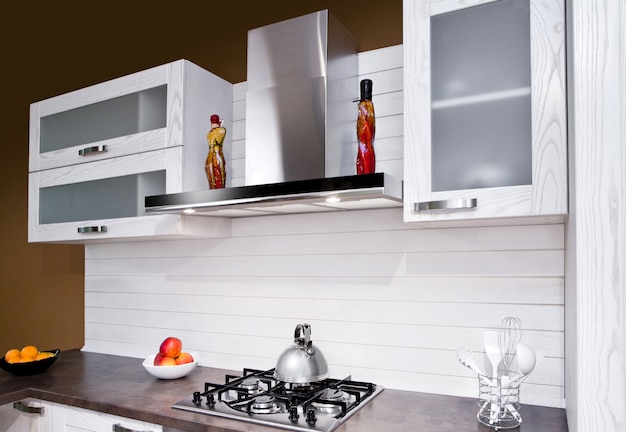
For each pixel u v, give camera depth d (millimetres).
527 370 1499
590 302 978
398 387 1874
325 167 1765
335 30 1874
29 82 3217
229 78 2404
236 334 2225
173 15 2629
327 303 2025
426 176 1506
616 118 976
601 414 963
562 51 1344
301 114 1831
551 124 1349
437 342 1817
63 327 2869
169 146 2049
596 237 979
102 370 2252
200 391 1899
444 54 1524
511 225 1714
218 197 1728
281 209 1901
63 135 2412
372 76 1986
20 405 2031
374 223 1948
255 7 2359
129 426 1721
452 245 1810
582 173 992
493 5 1468
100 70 2908
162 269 2449
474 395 1751
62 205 2393
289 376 1708
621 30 981
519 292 1700
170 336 2406
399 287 1892
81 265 2818
